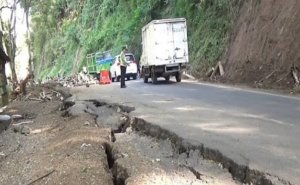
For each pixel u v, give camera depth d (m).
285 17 21.31
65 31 69.88
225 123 10.29
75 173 7.12
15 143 12.12
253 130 9.29
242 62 24.05
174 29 26.30
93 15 60.56
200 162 7.29
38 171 7.92
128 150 8.27
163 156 7.85
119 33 48.84
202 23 32.69
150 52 26.72
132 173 6.54
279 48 20.78
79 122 12.15
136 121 11.54
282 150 7.40
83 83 35.62
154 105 14.39
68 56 65.94
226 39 28.44
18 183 7.66
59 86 32.56
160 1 42.97
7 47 36.50
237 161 6.73
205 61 29.80
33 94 26.25
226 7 29.75
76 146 8.98
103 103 16.27
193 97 16.61
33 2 54.12
